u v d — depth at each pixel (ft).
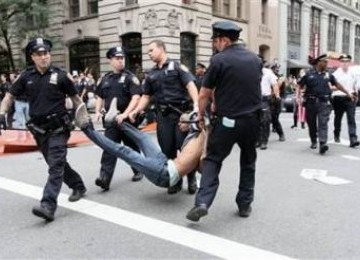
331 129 45.19
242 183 16.52
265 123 31.76
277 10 109.70
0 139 34.01
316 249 13.67
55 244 14.23
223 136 15.24
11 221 16.39
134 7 78.33
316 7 130.00
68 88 16.72
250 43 99.96
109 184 20.36
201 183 15.35
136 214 16.99
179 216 16.74
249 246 13.91
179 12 78.07
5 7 75.20
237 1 96.84
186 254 13.37
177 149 19.47
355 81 33.22
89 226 15.78
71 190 20.29
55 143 16.51
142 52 78.23
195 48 83.35
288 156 29.27
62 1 89.25
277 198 19.10
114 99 20.20
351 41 158.40
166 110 19.08
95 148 32.55
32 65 17.12
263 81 31.83
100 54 84.79
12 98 16.80
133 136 18.95
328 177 23.04
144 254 13.41
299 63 114.52
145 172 17.75
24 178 22.86
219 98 15.19
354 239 14.44
